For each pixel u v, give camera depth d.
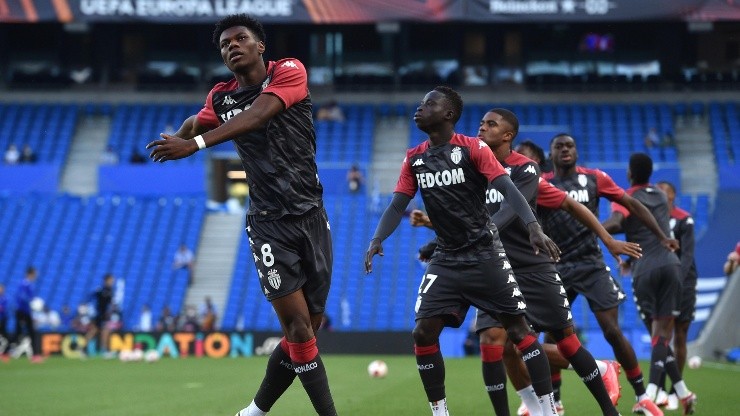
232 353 49.16
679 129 68.06
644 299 21.58
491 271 14.59
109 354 49.28
